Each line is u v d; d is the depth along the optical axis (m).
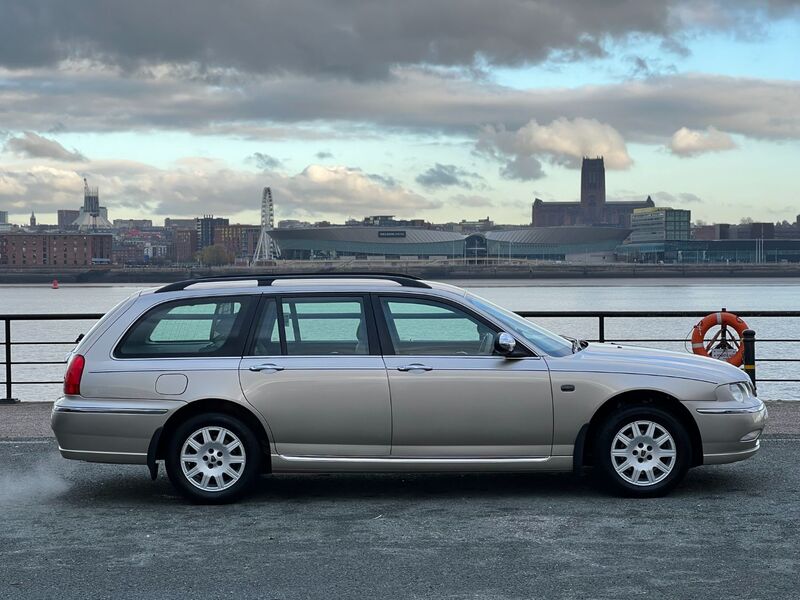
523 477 8.45
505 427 7.43
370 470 7.52
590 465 7.79
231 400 7.46
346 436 7.47
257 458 7.53
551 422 7.43
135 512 7.28
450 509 7.27
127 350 7.60
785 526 6.63
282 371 7.48
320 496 7.78
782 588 5.29
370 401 7.43
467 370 7.44
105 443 7.48
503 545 6.24
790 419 11.16
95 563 5.93
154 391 7.48
